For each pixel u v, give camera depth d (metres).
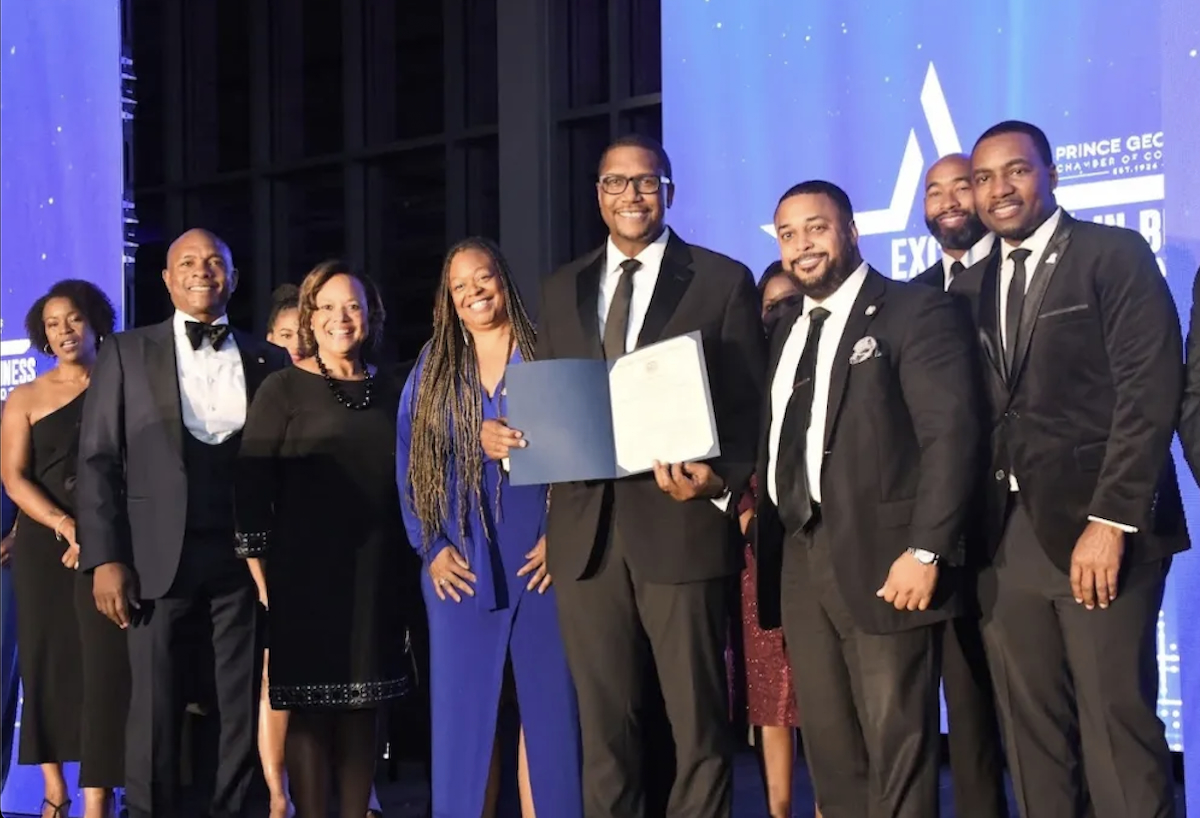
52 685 4.49
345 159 7.11
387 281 7.17
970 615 3.14
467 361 3.56
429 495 3.53
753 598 3.73
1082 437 2.91
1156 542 2.92
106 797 4.22
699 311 3.17
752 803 4.80
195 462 3.96
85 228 5.38
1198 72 3.59
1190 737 3.66
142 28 7.72
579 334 3.23
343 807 3.81
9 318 5.54
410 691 3.93
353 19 7.09
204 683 4.05
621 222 3.18
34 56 5.48
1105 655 2.89
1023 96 4.11
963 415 2.88
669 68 4.66
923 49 4.25
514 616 3.48
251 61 7.41
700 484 3.04
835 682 3.04
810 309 3.10
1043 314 2.97
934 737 2.98
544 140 5.82
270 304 7.39
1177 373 2.86
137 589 3.94
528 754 3.47
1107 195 4.00
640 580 3.12
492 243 3.60
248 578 4.00
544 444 3.11
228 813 3.93
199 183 7.55
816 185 3.06
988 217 3.04
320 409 3.76
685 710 3.10
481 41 6.78
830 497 2.98
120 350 4.05
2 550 4.93
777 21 4.48
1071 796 3.01
